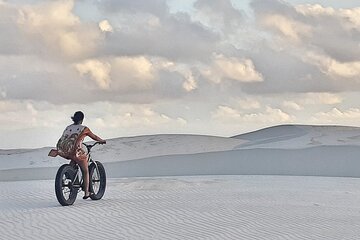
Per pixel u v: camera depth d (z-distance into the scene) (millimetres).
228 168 57906
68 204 16938
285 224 14328
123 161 66000
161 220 14570
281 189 22984
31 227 13641
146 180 26594
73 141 17172
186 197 19234
